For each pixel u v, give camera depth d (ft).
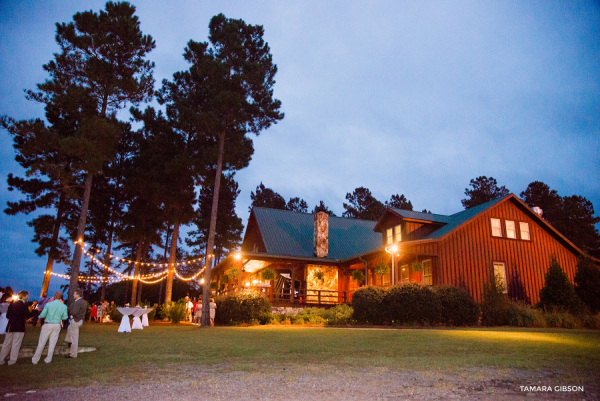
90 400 17.19
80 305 30.32
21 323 27.76
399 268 85.15
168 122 97.91
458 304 61.62
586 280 69.31
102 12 73.51
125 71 73.72
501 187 164.86
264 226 102.12
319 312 70.28
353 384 19.79
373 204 202.49
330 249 99.25
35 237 94.07
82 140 61.46
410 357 27.73
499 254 77.82
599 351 30.09
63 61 71.56
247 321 66.28
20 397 17.88
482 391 18.61
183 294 152.15
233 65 76.48
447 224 82.69
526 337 40.45
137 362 26.18
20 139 93.15
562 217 137.18
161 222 108.88
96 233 114.21
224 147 76.79
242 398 17.29
